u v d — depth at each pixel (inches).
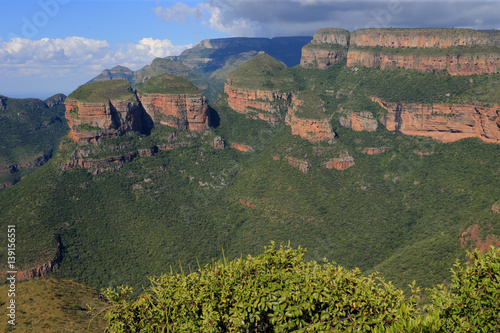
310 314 506.9
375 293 513.0
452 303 493.7
